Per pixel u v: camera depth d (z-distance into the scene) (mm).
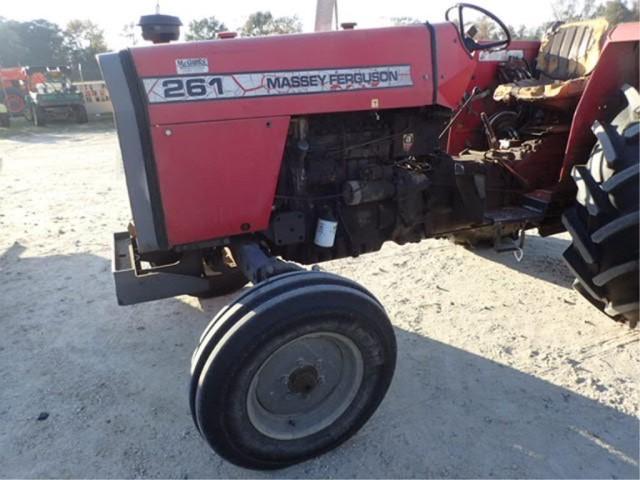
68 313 3250
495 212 3174
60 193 6391
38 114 15820
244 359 1776
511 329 2961
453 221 2881
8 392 2494
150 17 2301
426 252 4141
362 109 2342
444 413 2301
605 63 2822
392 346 2043
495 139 3561
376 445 2131
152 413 2344
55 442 2172
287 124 2240
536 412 2293
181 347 2863
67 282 3697
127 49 2037
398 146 2607
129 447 2145
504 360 2674
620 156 2436
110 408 2377
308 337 1919
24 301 3414
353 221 2619
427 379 2535
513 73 3939
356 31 2316
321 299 1849
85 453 2113
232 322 1833
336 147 2492
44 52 45125
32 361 2744
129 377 2604
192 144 2117
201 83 2092
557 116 3539
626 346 2760
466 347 2795
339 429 2057
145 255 2467
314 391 2035
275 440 1952
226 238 2385
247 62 2148
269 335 1788
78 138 12805
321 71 2252
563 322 3023
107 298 3441
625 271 2438
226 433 1844
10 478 1993
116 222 5109
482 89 3908
